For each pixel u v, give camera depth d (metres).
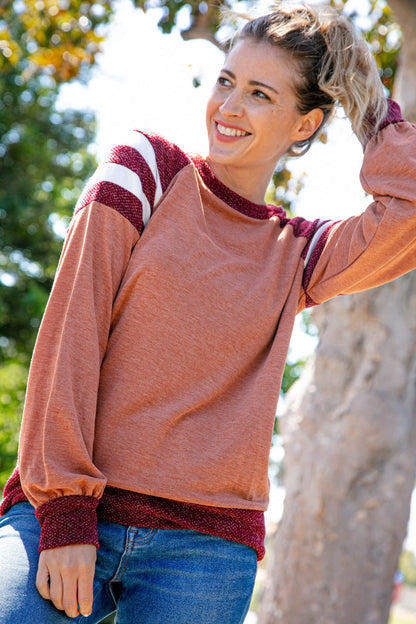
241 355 1.75
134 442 1.59
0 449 9.32
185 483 1.60
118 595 1.68
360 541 4.95
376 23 5.51
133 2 4.92
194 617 1.58
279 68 1.90
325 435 5.09
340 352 5.20
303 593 4.93
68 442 1.50
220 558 1.63
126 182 1.71
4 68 6.75
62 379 1.52
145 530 1.57
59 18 6.05
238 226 1.92
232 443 1.67
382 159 1.98
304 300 2.02
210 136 1.95
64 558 1.43
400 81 5.04
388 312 5.14
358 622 4.89
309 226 2.04
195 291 1.71
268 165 1.99
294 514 5.10
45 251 13.51
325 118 2.03
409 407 5.14
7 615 1.41
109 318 1.65
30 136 13.45
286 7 1.98
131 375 1.62
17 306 12.95
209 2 4.63
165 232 1.73
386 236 1.87
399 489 5.04
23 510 1.59
